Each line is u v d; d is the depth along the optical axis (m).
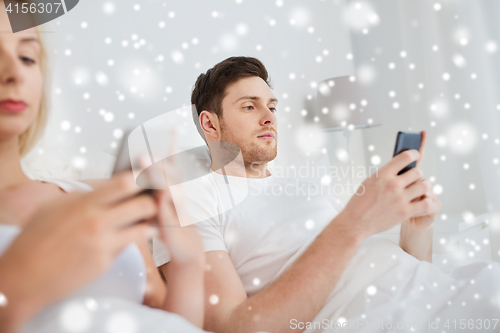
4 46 0.49
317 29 2.22
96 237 0.26
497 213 1.85
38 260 0.26
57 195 0.56
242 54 1.70
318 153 1.66
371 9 2.48
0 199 0.49
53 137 0.90
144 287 0.57
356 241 0.64
